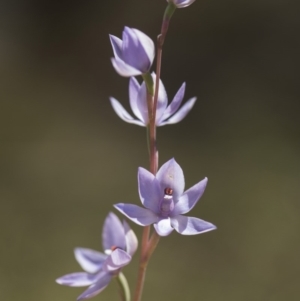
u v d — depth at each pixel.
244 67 1.14
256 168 0.94
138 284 0.41
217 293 0.73
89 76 1.18
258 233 0.82
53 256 0.77
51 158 0.97
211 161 0.96
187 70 1.14
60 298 0.71
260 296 0.73
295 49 1.15
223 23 1.19
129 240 0.40
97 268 0.43
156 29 1.20
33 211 0.85
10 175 0.93
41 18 1.27
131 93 0.40
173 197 0.39
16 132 1.02
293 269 0.76
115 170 0.94
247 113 1.06
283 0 1.19
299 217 0.84
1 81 1.14
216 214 0.85
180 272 0.75
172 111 0.40
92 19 1.25
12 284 0.73
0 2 1.27
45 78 1.17
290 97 1.09
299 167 0.94
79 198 0.88
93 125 1.05
